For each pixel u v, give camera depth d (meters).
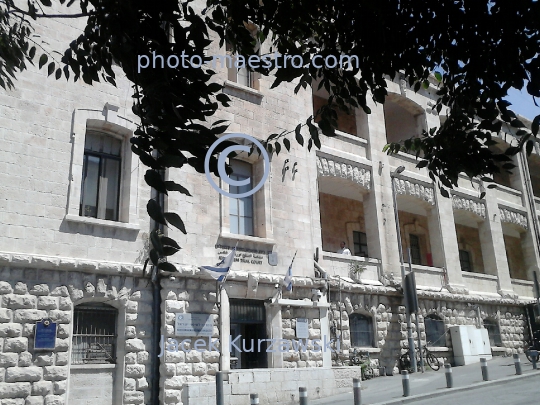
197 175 17.75
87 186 16.06
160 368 15.47
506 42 6.68
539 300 28.77
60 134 15.38
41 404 13.40
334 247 25.30
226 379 15.55
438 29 7.19
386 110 29.66
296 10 7.94
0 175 14.15
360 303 21.66
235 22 8.03
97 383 14.63
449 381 17.05
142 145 6.24
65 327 14.16
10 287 13.62
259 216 19.20
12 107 14.72
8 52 9.30
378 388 18.16
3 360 13.12
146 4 6.72
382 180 24.64
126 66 6.71
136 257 15.93
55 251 14.56
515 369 20.73
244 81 20.52
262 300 18.48
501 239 30.97
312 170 21.48
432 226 27.34
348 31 7.84
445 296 25.48
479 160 7.51
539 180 40.03
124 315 15.30
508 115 7.00
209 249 17.34
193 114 6.58
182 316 16.11
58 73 8.62
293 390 16.81
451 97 8.02
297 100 21.62
